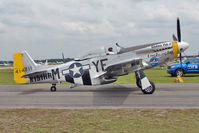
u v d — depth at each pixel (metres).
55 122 5.57
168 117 5.78
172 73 20.39
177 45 11.03
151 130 4.71
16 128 5.11
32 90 12.95
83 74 11.67
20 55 12.76
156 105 7.52
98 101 8.63
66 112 6.68
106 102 8.37
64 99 9.35
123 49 11.33
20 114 6.52
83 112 6.63
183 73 20.17
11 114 6.54
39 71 12.16
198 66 19.84
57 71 12.16
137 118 5.76
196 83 14.25
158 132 4.57
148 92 10.13
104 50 11.48
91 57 11.59
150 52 11.09
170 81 16.12
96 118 5.86
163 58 11.08
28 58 12.75
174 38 11.70
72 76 11.91
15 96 10.55
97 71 11.51
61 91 12.19
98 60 11.50
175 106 7.27
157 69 39.94
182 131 4.60
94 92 11.34
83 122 5.50
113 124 5.26
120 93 10.71
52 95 10.69
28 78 12.63
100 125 5.20
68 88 13.46
